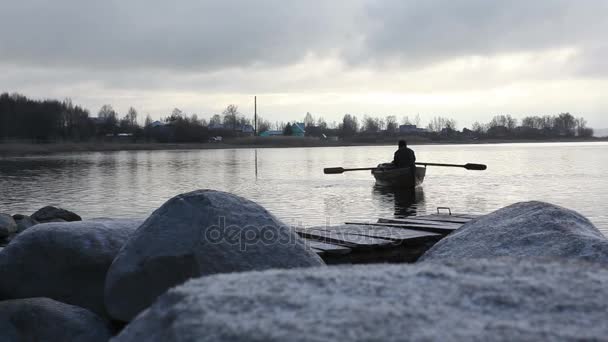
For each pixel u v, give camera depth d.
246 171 38.38
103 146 93.25
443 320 2.14
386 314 2.17
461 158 56.97
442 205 19.34
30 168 43.09
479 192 23.27
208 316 2.22
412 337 1.99
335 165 45.91
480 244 4.65
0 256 5.28
